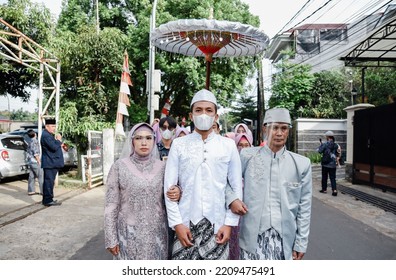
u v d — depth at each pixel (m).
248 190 2.77
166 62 13.09
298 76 20.52
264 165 2.76
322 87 20.62
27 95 14.17
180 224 2.58
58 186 9.70
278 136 2.72
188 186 2.65
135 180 2.75
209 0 13.14
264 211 2.70
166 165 2.75
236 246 3.12
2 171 9.80
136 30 13.25
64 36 10.98
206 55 4.36
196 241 2.62
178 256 2.68
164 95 15.09
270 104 21.62
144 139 2.79
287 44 25.80
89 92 10.55
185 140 2.74
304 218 2.72
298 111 20.38
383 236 5.62
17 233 5.38
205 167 2.64
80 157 10.66
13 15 10.55
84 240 5.10
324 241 5.30
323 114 19.95
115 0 14.55
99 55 10.33
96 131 10.04
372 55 11.06
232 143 2.75
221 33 4.07
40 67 9.38
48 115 9.80
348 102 19.97
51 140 7.26
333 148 9.44
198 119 2.65
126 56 9.35
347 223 6.41
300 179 2.74
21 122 26.34
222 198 2.68
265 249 2.68
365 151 10.52
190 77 12.91
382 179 9.73
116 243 2.72
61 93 10.96
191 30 4.04
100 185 10.09
